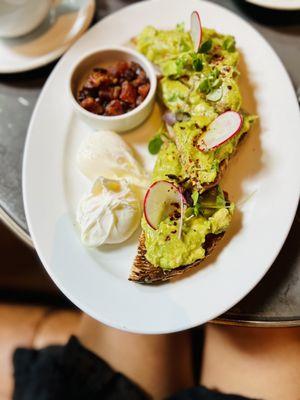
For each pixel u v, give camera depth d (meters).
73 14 0.39
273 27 0.37
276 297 0.29
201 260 0.29
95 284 0.29
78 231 0.31
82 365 0.35
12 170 0.34
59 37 0.39
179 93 0.33
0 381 0.38
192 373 0.37
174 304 0.28
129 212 0.30
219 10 0.37
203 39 0.34
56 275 0.30
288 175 0.31
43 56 0.38
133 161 0.33
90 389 0.34
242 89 0.34
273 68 0.34
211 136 0.30
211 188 0.30
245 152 0.32
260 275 0.28
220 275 0.28
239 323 0.29
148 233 0.29
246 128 0.31
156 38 0.35
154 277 0.28
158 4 0.38
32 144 0.34
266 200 0.30
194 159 0.30
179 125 0.31
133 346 0.36
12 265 0.43
